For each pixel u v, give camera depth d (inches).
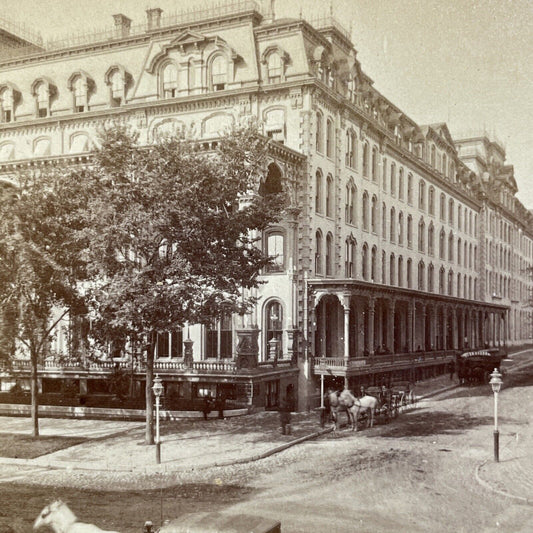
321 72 1720.0
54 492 778.8
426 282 2506.2
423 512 683.4
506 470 871.1
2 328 1093.8
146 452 1002.7
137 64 1824.6
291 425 1254.9
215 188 1066.7
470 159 3206.2
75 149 1841.8
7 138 1939.0
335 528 625.0
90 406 1405.0
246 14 1684.3
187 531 369.1
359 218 1924.2
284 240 1630.2
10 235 1091.3
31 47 2026.3
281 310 1624.0
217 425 1243.8
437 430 1201.4
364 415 1323.8
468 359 2006.6
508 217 3444.9
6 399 1481.3
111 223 1043.9
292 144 1636.3
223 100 1680.6
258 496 750.5
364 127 1952.5
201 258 1066.1
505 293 3380.9
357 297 1871.3
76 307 1190.9
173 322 1052.5
